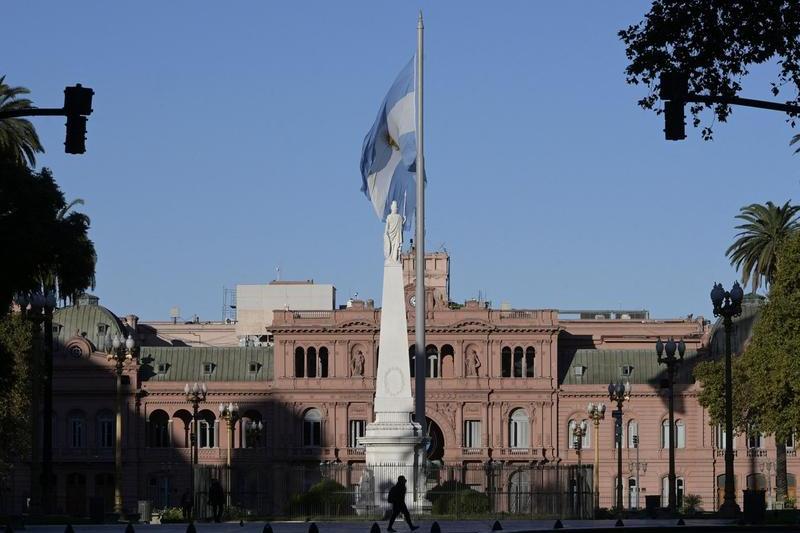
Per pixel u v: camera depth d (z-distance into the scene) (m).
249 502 134.38
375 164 128.12
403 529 96.88
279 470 126.06
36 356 125.19
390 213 125.69
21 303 139.25
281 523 108.88
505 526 100.50
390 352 122.62
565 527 97.94
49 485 134.12
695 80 80.44
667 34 80.25
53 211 118.44
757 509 103.31
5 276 114.00
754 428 191.25
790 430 157.62
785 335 156.38
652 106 81.56
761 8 78.69
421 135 123.06
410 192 127.94
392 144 127.38
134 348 151.75
